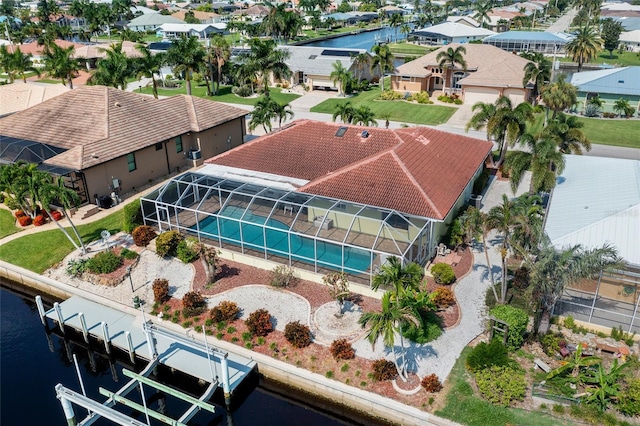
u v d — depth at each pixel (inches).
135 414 1045.8
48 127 2033.7
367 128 1820.9
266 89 3499.0
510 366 1015.0
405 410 958.4
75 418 1013.8
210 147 2295.8
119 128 1973.4
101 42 6003.9
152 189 1978.3
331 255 1403.8
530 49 4736.7
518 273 1305.4
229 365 1094.4
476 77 3169.3
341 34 6968.5
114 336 1201.4
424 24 6943.9
